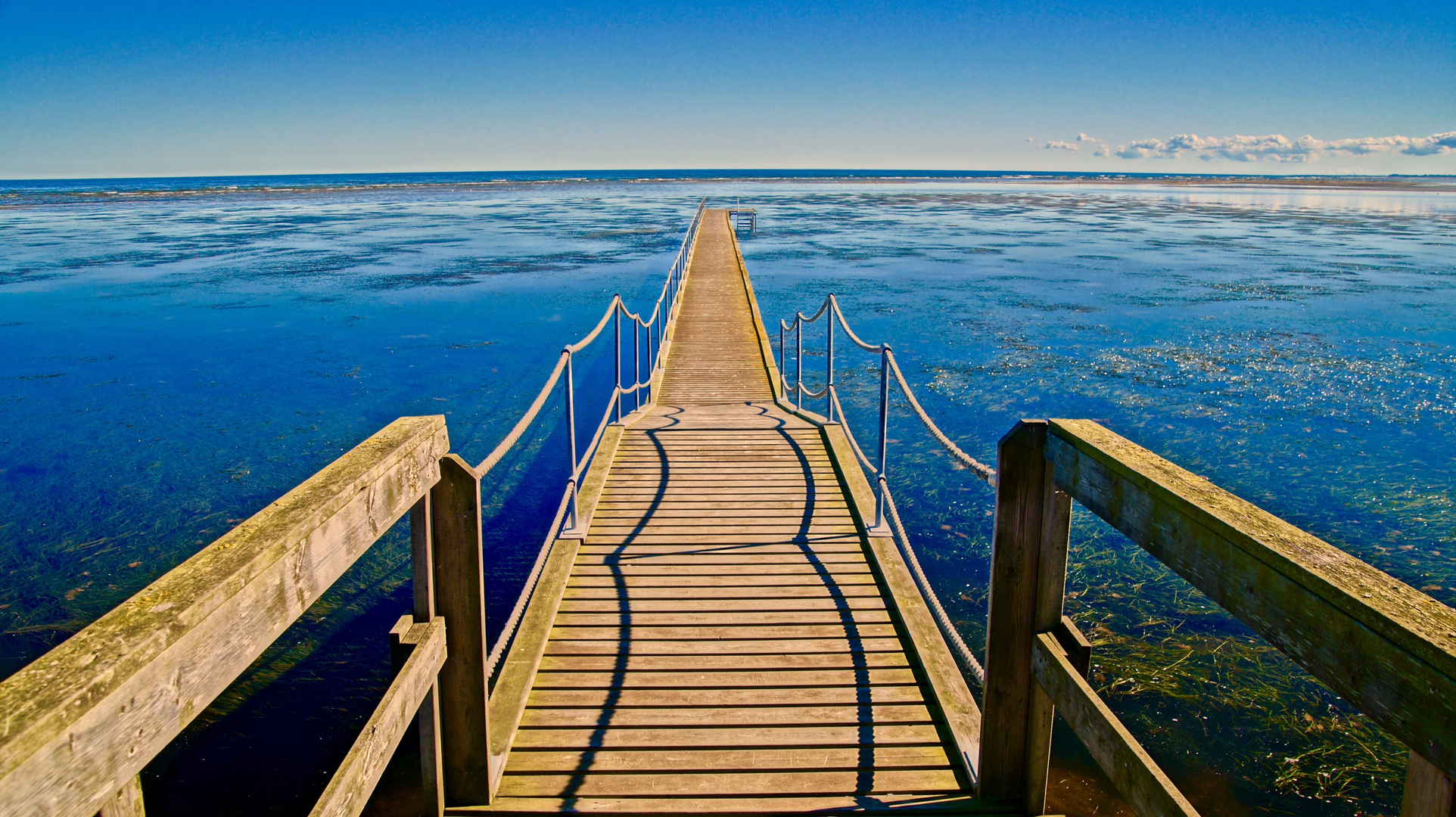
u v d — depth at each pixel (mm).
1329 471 8547
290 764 4344
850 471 6484
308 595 1650
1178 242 35469
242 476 8766
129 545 7145
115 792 1123
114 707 1111
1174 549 1792
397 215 54969
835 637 4129
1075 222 48906
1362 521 7277
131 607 1256
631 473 6664
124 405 11469
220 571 1386
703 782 3096
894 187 123062
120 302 20062
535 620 4207
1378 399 11336
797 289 22078
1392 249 32500
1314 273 25062
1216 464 8781
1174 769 4266
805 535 5395
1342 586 1324
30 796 967
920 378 12844
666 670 3834
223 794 4129
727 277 19953
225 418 10898
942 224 46781
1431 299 20094
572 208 63344
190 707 1286
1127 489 1994
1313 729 4535
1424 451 9156
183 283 23203
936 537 7031
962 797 3016
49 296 20922
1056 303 19703
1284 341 15352
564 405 11695
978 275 24938
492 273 25562
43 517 7691
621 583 4711
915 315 18312
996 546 2631
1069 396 11656
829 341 7949
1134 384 12266
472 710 2799
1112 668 5098
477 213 56719
